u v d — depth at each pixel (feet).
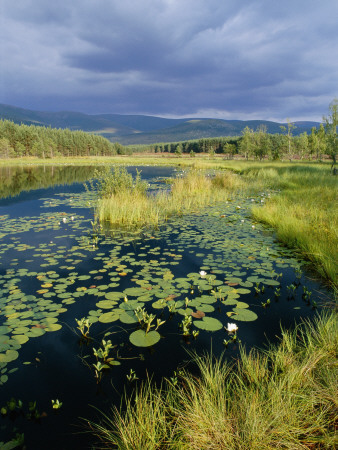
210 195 35.50
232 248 16.48
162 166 113.19
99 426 5.40
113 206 24.43
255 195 36.94
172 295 10.76
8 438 5.23
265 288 11.52
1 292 10.95
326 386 5.87
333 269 12.07
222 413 5.30
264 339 8.18
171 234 19.58
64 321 9.14
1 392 6.33
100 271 13.02
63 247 16.67
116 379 6.74
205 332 8.64
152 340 8.08
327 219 19.01
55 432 5.39
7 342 7.84
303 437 4.92
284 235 17.70
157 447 4.91
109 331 8.73
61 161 148.97
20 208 29.63
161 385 6.51
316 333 8.13
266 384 6.25
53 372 6.98
